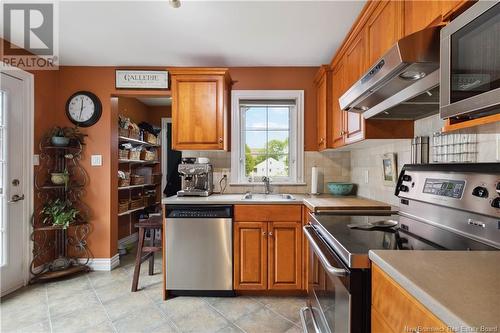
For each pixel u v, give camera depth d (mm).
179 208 2275
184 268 2275
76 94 2883
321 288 1312
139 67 2910
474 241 1037
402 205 1583
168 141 4602
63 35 2250
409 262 760
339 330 1002
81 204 2893
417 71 1093
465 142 1276
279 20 2023
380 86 1268
